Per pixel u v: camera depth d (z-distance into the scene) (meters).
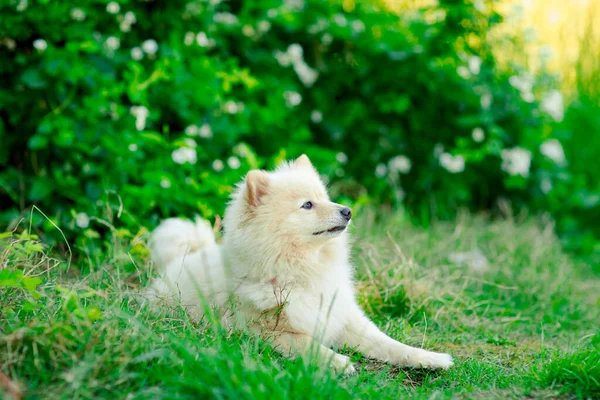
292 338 3.59
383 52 7.54
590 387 3.20
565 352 3.98
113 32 6.11
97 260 4.69
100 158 5.65
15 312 3.32
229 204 4.05
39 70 5.50
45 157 5.74
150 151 5.88
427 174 7.69
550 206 8.20
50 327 2.98
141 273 4.50
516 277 5.95
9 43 5.66
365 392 2.95
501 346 4.37
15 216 5.23
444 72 7.48
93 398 2.69
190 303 3.93
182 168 5.92
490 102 7.75
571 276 6.32
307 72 7.66
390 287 4.93
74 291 3.27
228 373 2.80
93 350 2.89
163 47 6.03
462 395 3.21
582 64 9.46
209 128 6.32
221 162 6.38
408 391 3.27
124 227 5.44
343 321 3.88
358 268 5.29
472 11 7.49
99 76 5.59
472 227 7.14
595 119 8.80
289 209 3.73
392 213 7.18
